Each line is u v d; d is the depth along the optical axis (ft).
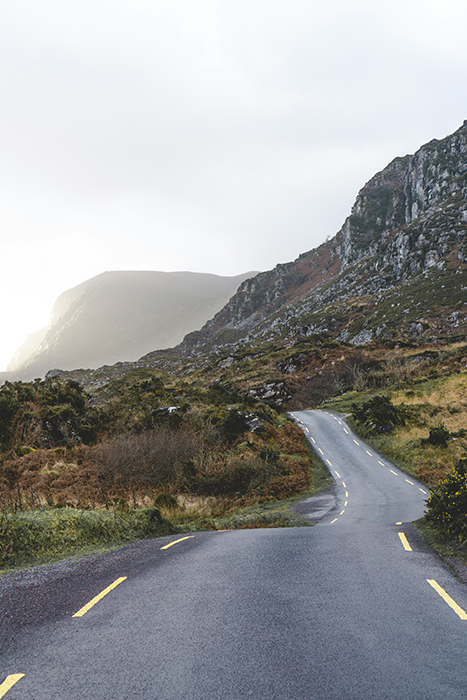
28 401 103.86
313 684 10.59
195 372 363.56
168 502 53.62
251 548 25.99
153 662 11.96
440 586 17.80
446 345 251.19
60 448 82.74
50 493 54.95
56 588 18.66
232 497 70.49
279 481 77.15
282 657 11.99
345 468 92.27
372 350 269.64
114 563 22.86
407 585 17.97
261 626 14.10
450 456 83.35
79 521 29.45
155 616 15.20
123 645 13.04
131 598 17.15
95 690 10.61
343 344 295.28
